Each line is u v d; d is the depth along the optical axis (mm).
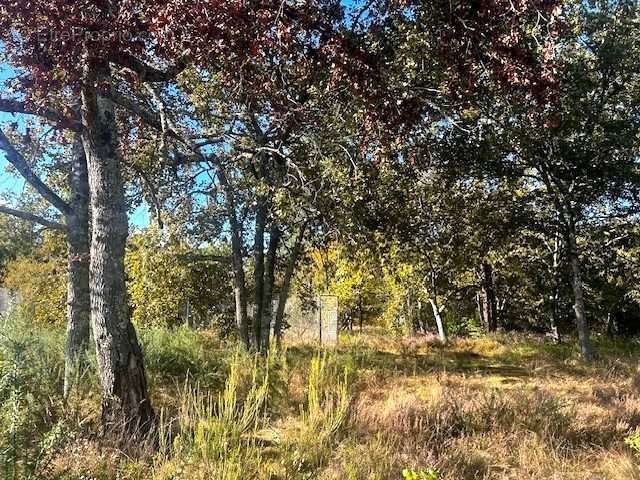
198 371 9016
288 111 7379
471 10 5156
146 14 4461
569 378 12102
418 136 7078
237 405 7137
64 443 4809
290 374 8727
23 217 8281
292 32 4777
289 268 13336
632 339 25156
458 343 19031
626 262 20922
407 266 20094
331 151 9320
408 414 7008
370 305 28047
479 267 25703
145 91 8188
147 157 10016
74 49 4887
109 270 6055
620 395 9477
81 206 8539
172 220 11805
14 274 22688
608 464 5922
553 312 22922
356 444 6055
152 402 7398
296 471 5199
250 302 16172
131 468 4855
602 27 14641
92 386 7008
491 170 15594
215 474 4660
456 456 5926
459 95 5930
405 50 6105
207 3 4109
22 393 4590
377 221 12352
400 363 12984
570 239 17094
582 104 14422
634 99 15281
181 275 15219
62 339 9031
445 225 16438
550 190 16688
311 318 18609
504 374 12727
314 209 10312
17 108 6637
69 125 6855
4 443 3768
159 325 15664
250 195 11414
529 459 6094
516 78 5035
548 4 4715
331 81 5977
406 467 5508
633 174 15133
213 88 8766
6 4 4762
